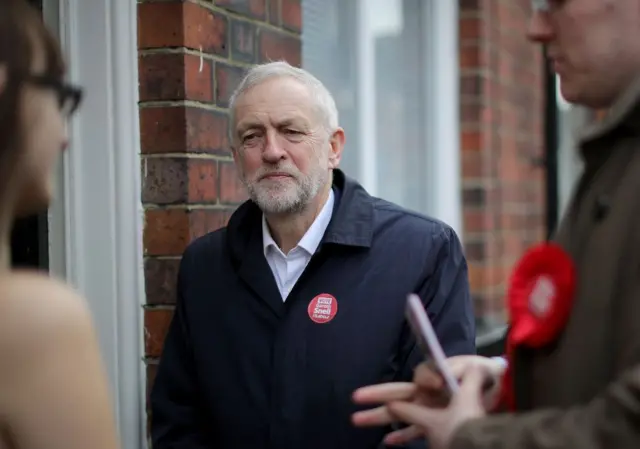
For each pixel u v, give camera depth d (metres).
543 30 1.02
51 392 0.82
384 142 3.13
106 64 1.74
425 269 1.66
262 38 2.05
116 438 0.90
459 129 3.21
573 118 3.90
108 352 1.76
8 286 0.83
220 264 1.70
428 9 3.20
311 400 1.55
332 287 1.62
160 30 1.76
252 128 1.67
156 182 1.78
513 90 3.59
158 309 1.79
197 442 1.67
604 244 0.92
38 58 0.88
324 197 1.73
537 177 3.88
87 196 1.77
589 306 0.93
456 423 0.96
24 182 0.88
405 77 3.21
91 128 1.76
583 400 0.92
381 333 1.59
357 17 2.92
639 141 0.93
